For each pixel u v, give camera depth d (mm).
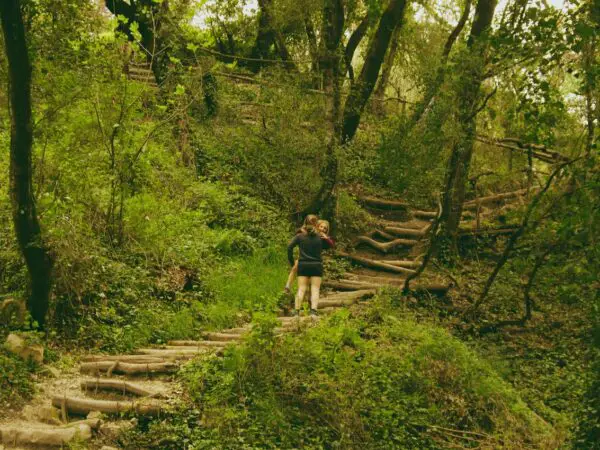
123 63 13461
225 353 9164
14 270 10711
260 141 17969
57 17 12945
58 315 10344
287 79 18141
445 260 16516
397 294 14047
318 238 12039
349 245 16781
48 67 11719
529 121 12523
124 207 12773
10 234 11039
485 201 18984
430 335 11203
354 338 10375
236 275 13570
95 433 7934
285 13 19453
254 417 8516
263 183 17500
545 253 13398
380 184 19516
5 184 11945
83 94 12102
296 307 11695
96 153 12297
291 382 9062
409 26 22391
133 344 10586
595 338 10547
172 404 8461
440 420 9625
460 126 13586
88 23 13672
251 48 23984
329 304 13164
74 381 9109
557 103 12047
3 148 13305
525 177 20125
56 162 11625
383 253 16766
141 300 11727
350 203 17922
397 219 18344
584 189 11750
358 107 18750
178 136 17172
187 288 12766
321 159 17047
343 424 8812
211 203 15914
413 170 18328
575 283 13289
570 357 13148
